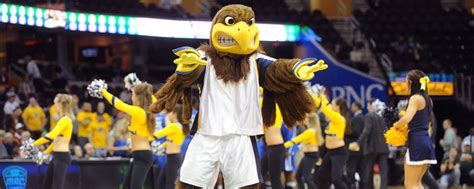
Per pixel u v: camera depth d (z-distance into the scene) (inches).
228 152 261.3
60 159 472.1
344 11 1067.9
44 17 769.6
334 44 979.3
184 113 270.8
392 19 1043.3
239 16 261.4
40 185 505.0
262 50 276.5
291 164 636.7
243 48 259.1
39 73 875.4
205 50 265.7
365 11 1053.2
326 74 908.6
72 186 519.5
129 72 971.9
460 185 796.0
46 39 975.6
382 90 902.4
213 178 265.7
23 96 818.8
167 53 1010.1
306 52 919.7
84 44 1013.2
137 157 462.0
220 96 262.4
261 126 267.9
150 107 269.0
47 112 753.0
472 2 1120.2
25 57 937.5
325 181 549.0
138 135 460.8
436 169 883.4
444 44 1027.9
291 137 633.0
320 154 630.5
